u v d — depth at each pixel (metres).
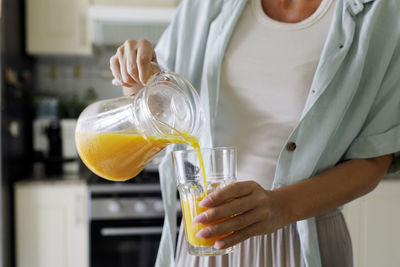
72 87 3.09
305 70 0.84
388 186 2.48
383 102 0.83
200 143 0.93
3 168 2.32
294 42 0.86
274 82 0.86
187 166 0.63
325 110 0.81
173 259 0.93
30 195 2.43
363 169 0.81
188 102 0.73
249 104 0.88
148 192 2.46
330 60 0.80
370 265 2.48
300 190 0.73
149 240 2.46
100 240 2.43
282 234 0.82
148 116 0.66
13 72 2.54
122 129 0.72
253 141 0.87
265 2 0.91
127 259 2.45
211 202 0.60
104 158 0.74
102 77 3.11
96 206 2.44
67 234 2.45
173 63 1.04
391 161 0.88
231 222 0.62
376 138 0.81
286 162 0.82
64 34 2.75
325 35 0.85
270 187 0.85
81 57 2.96
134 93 0.84
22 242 2.42
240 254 0.83
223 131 0.90
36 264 2.43
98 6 2.66
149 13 2.69
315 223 0.81
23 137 2.74
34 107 2.91
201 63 0.99
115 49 3.03
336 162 0.84
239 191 0.62
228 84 0.90
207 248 0.64
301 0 0.88
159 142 0.71
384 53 0.81
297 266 0.82
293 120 0.85
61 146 2.80
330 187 0.76
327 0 0.86
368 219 2.48
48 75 3.06
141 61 0.76
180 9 1.04
